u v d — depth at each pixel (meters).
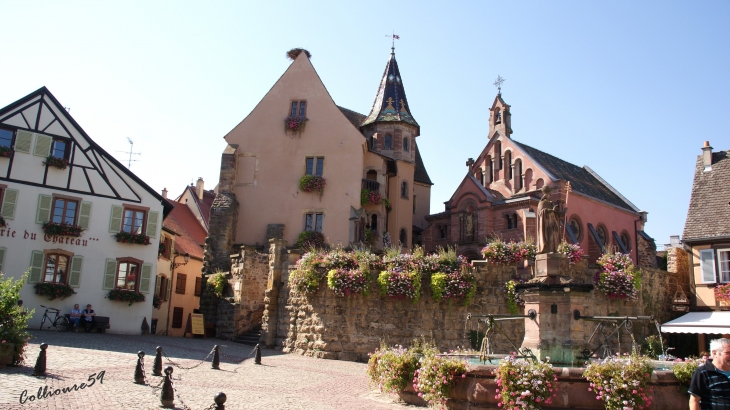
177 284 38.34
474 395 12.29
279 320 24.92
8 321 14.77
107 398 11.78
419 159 48.84
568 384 11.92
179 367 16.98
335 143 36.41
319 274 23.66
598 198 43.12
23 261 27.39
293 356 22.81
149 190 31.03
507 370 11.91
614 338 24.20
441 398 12.60
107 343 22.08
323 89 37.34
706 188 29.69
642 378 11.70
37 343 19.94
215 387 14.30
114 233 29.66
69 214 28.89
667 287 28.58
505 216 39.84
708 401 7.34
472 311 22.84
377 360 14.88
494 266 23.42
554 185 39.88
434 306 22.83
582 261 24.14
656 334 26.62
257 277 28.97
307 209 35.78
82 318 27.55
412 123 41.69
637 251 46.31
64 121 29.58
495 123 47.00
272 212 36.03
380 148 41.06
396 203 40.06
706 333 26.97
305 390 14.86
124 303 29.33
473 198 41.09
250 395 13.52
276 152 36.84
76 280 28.38
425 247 44.06
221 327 28.23
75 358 16.97
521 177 43.06
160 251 32.84
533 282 15.11
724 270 27.22
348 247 33.66
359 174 35.81
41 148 28.69
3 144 28.16
